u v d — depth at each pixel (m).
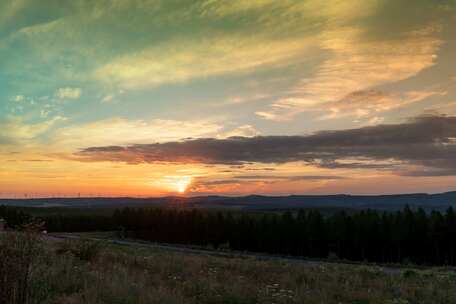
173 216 111.81
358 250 85.06
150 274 12.98
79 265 13.01
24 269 7.62
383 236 82.31
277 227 91.44
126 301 8.52
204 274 13.85
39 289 8.46
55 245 17.23
